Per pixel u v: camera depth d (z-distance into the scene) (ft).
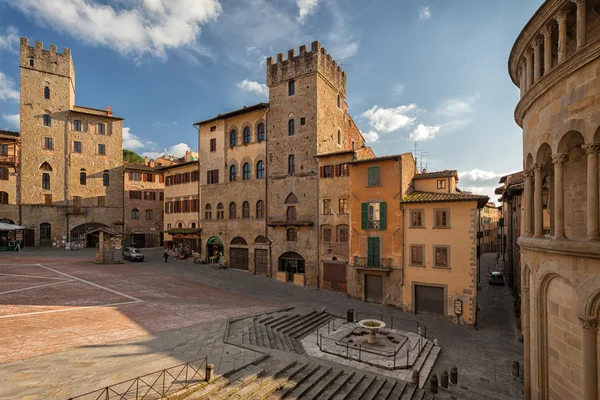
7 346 50.52
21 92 186.80
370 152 128.36
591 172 33.91
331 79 139.85
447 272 92.53
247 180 144.87
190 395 38.60
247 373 45.50
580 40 34.65
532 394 44.73
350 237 110.73
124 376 41.73
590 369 34.27
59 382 39.58
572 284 36.14
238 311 80.43
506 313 100.94
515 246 111.86
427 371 60.23
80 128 204.54
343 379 51.13
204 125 163.12
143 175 221.87
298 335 73.15
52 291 86.84
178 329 62.85
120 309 74.38
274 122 138.21
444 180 106.42
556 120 38.73
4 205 180.65
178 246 179.52
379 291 104.47
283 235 131.75
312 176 126.11
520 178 99.66
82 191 202.90
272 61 141.08
